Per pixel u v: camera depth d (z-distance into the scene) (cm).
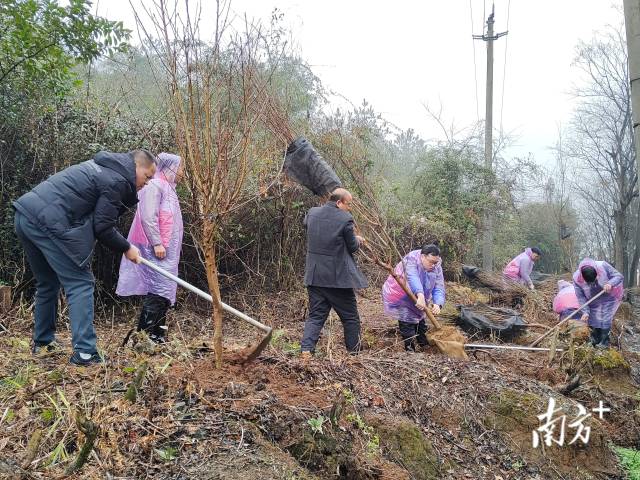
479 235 1338
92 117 602
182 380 304
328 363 391
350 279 475
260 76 358
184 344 377
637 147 267
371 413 346
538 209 2167
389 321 693
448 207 1258
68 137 573
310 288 485
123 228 605
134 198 380
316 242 478
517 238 1736
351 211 630
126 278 465
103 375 316
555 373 548
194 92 319
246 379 330
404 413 376
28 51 529
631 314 1129
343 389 348
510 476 373
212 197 318
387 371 417
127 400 275
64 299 537
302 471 261
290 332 605
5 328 464
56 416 269
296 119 728
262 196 654
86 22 541
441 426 389
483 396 423
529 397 431
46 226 351
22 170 561
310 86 812
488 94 1461
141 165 383
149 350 358
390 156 1159
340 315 491
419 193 1299
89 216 363
